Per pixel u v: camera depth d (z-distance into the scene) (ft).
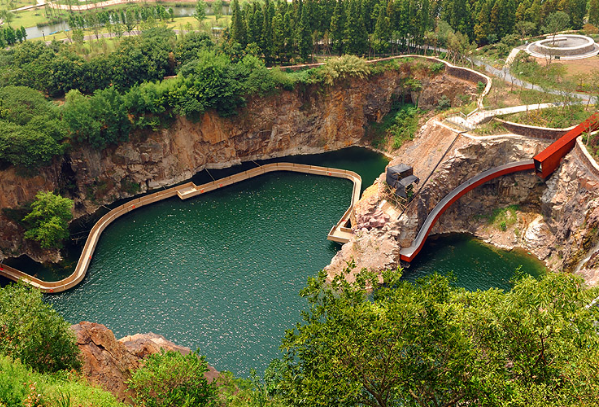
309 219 427.33
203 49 534.78
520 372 144.56
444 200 403.13
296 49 580.30
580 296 151.94
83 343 201.36
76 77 495.82
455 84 522.47
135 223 426.51
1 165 388.37
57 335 172.04
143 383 172.24
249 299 337.31
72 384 156.56
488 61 552.82
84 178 447.01
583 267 316.81
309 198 459.73
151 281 356.59
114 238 407.64
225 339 306.55
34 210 383.45
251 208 446.19
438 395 148.56
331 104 532.73
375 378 148.05
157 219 431.84
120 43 540.93
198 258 379.76
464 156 402.31
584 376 133.59
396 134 537.65
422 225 393.91
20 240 395.14
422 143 432.66
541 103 446.19
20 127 393.50
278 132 525.34
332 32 570.87
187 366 174.29
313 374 146.10
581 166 366.63
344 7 575.38
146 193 478.59
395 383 142.41
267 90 501.15
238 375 282.36
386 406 147.84
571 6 629.51
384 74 542.57
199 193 470.39
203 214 438.40
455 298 160.66
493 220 408.67
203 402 171.22
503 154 409.28
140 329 314.76
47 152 401.49
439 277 165.58
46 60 499.51
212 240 401.08
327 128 540.93
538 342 146.00
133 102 455.63
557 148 381.60
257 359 292.81
